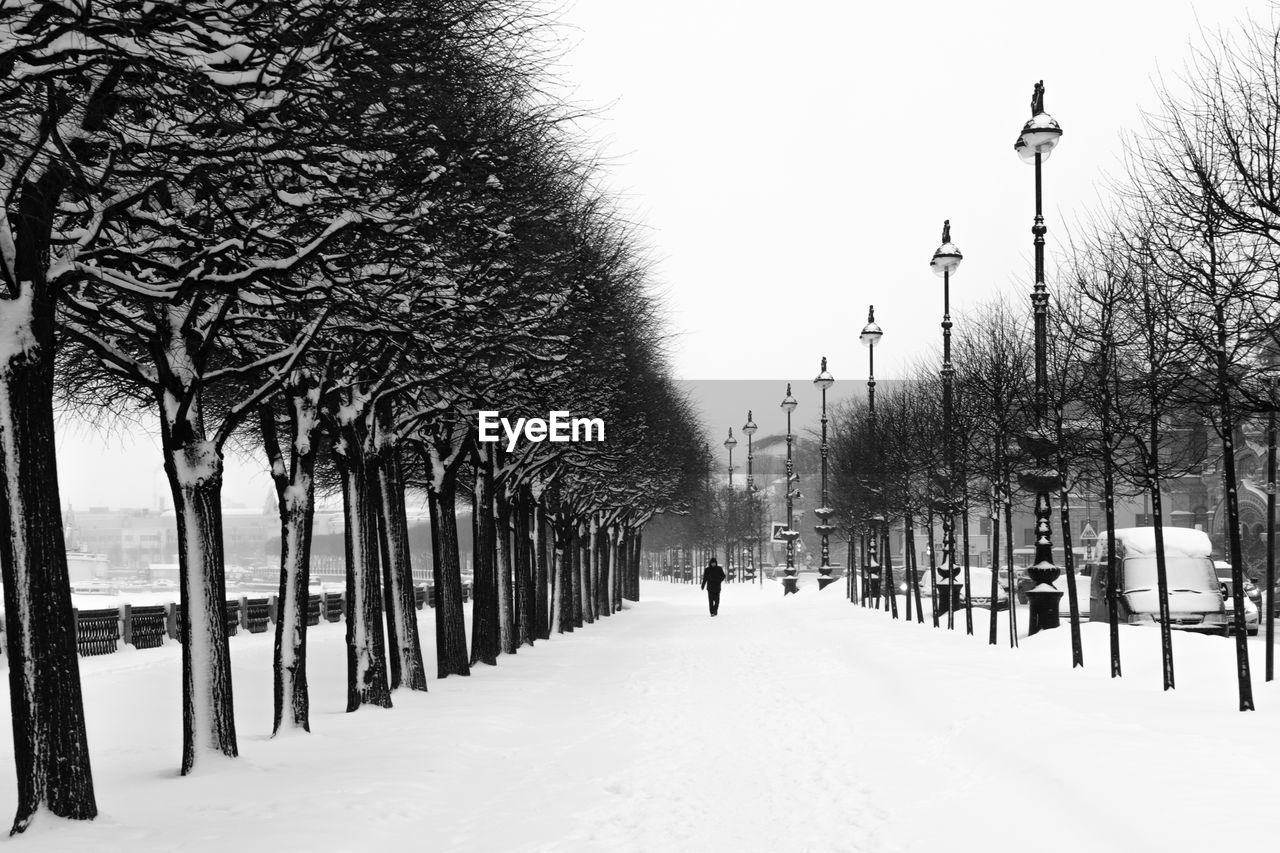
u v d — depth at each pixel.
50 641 11.39
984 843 10.89
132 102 11.91
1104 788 11.52
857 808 12.88
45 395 11.40
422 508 62.88
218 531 15.15
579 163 24.86
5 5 9.81
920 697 20.16
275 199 14.01
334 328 16.98
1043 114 26.56
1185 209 17.86
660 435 57.91
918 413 47.81
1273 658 20.80
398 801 12.95
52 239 12.16
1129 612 34.94
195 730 14.96
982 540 101.50
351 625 21.19
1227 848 9.06
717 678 27.61
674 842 11.55
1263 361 18.34
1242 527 66.88
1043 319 26.62
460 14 14.60
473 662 31.70
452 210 16.61
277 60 12.27
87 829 11.16
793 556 78.31
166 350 15.21
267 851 10.49
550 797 13.80
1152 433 18.94
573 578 53.50
